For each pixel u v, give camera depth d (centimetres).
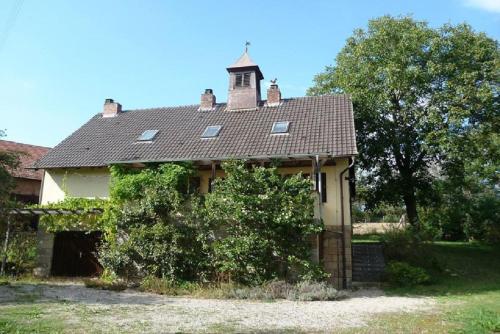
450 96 2345
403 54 2478
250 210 1404
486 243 2583
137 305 1082
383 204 2845
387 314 995
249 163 1673
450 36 2503
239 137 1797
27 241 1822
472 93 2306
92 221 1770
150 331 759
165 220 1539
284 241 1395
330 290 1276
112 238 1602
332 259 1588
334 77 2794
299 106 2034
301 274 1375
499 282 1658
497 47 2525
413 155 2562
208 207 1476
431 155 2461
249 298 1247
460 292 1423
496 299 1265
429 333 776
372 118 2478
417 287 1536
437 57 2456
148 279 1441
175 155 1725
